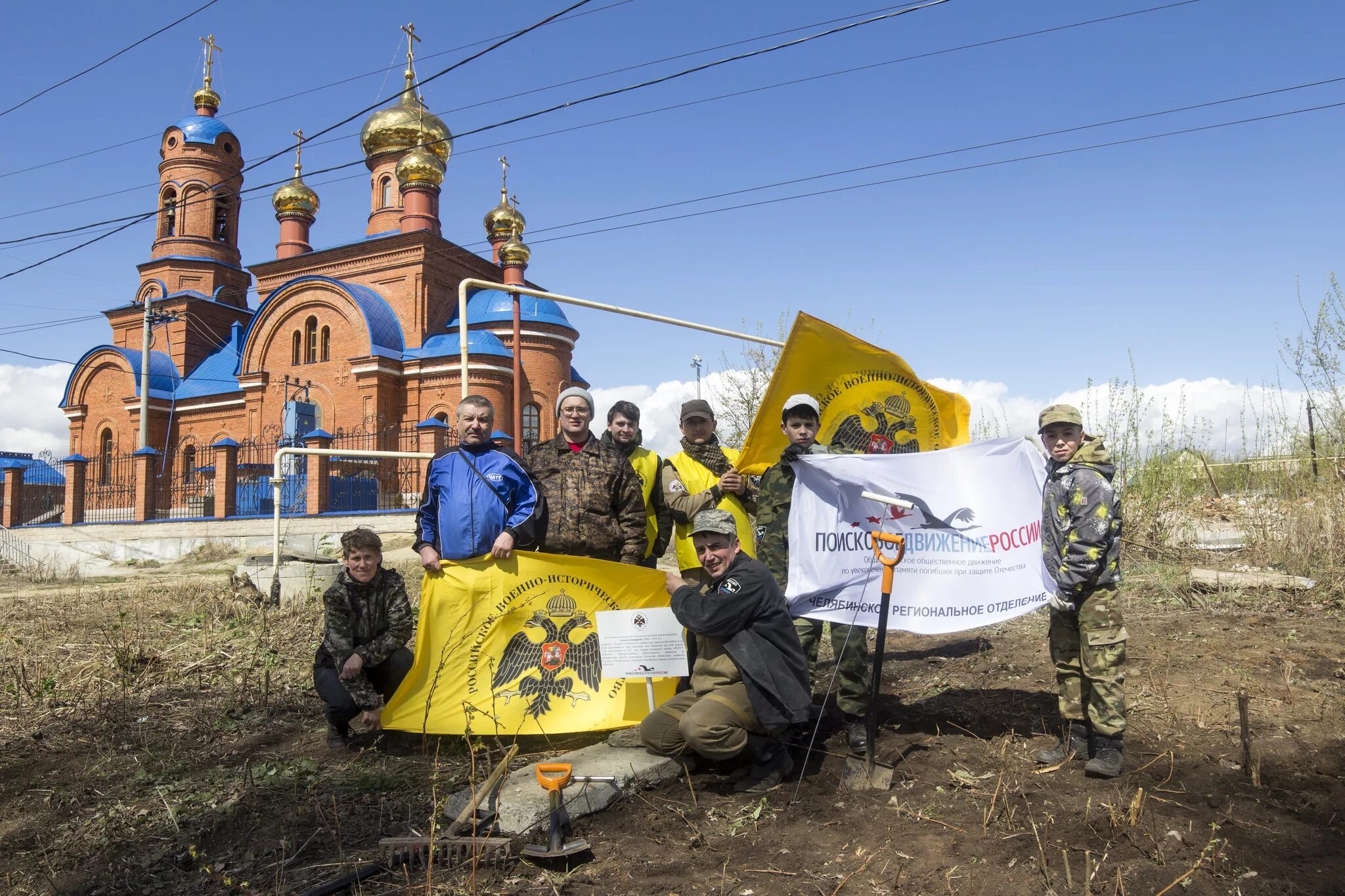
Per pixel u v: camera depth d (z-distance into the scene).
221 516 23.86
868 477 5.00
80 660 7.39
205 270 38.25
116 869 3.67
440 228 34.81
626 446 5.80
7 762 4.96
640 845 3.64
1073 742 4.41
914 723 5.16
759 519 5.34
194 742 5.26
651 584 5.24
